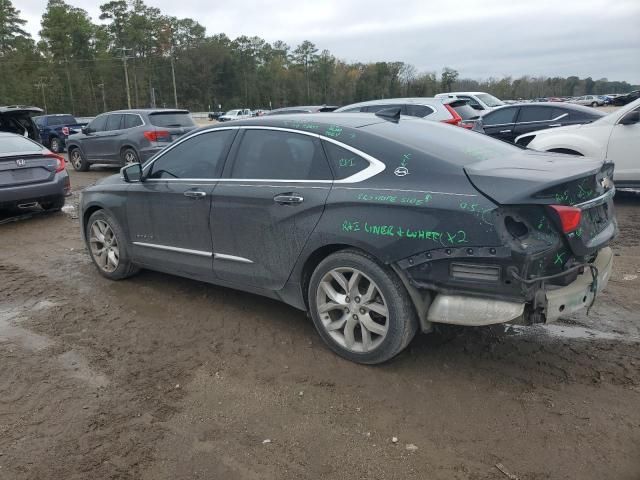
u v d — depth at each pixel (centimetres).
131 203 500
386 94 10631
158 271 525
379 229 329
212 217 427
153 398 335
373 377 350
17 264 636
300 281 385
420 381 343
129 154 1427
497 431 292
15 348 408
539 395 324
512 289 298
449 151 352
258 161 409
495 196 299
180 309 475
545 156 379
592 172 325
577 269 319
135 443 291
